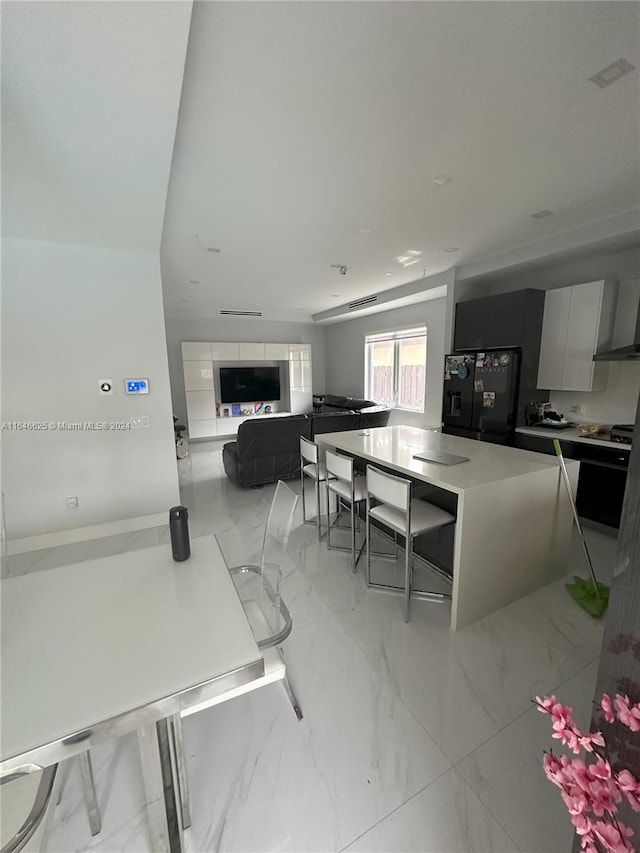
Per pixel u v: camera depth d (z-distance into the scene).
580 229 3.13
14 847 0.78
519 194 2.53
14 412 2.88
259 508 3.88
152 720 0.85
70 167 1.76
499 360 3.87
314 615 2.15
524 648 1.87
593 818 0.74
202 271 4.36
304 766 1.33
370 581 2.49
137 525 3.39
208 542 1.58
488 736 1.43
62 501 3.10
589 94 1.59
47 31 1.04
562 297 3.62
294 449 4.58
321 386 9.09
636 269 3.27
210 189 2.39
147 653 0.98
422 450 2.65
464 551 1.92
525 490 2.10
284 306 6.79
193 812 1.20
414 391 6.45
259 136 1.85
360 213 2.80
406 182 2.34
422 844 1.11
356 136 1.87
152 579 1.32
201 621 1.10
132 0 0.97
